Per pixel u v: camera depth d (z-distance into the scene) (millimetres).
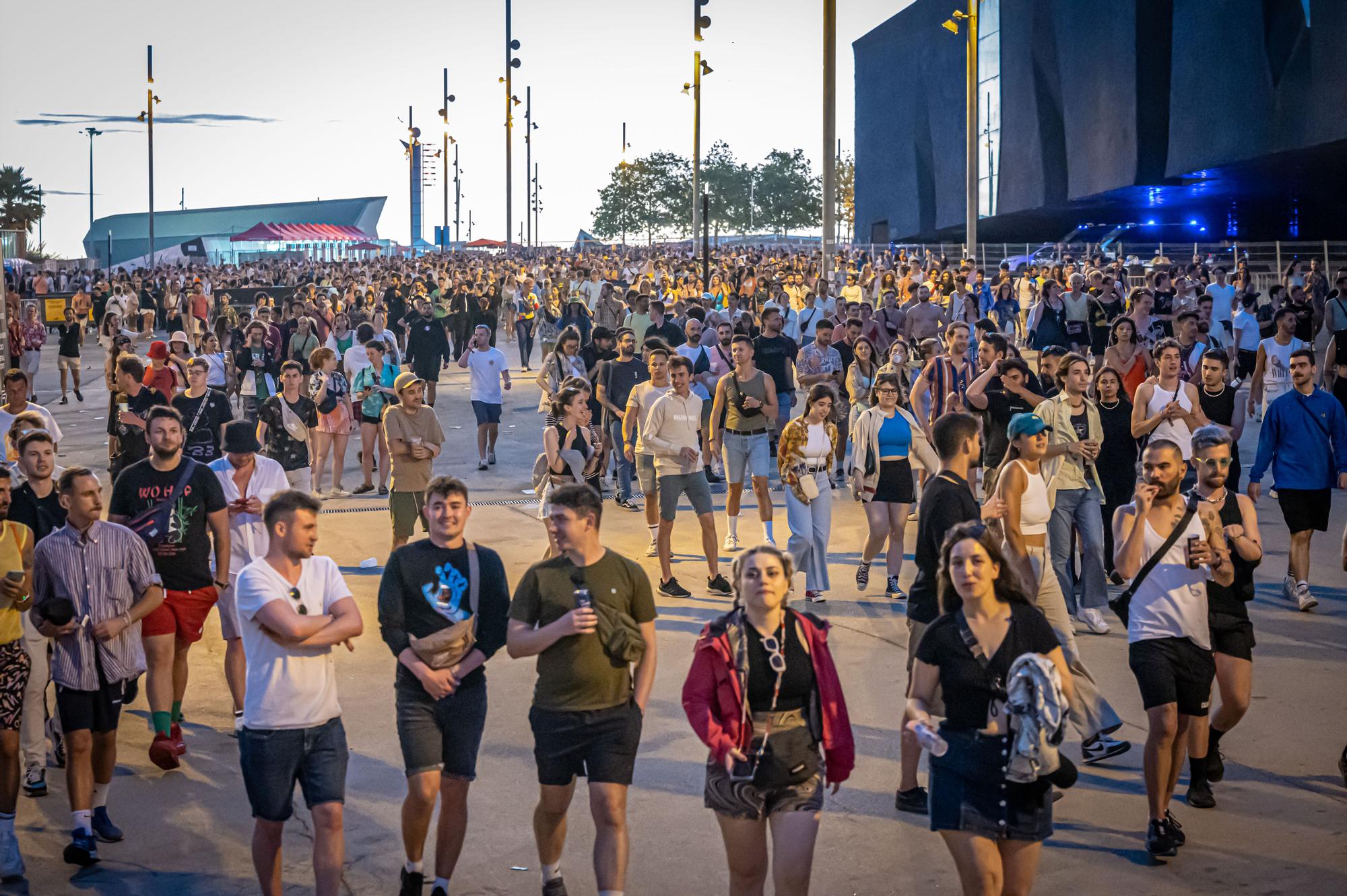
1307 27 44156
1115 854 5914
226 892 5719
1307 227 63656
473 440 19156
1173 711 5855
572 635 5277
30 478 7062
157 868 5965
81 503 6137
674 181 142000
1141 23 55406
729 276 39688
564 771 5359
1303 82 44562
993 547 4781
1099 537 9320
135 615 6211
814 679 4895
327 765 5324
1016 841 4734
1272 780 6738
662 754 7285
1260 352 14188
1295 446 9930
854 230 92688
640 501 14867
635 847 6113
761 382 11734
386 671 8883
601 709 5305
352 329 28234
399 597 5578
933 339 16172
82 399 24703
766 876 5535
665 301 26656
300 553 5402
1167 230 69062
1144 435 10258
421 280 36000
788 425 10398
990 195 71188
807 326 22016
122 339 11188
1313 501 9953
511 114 52531
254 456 7762
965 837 4715
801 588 10992
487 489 15617
